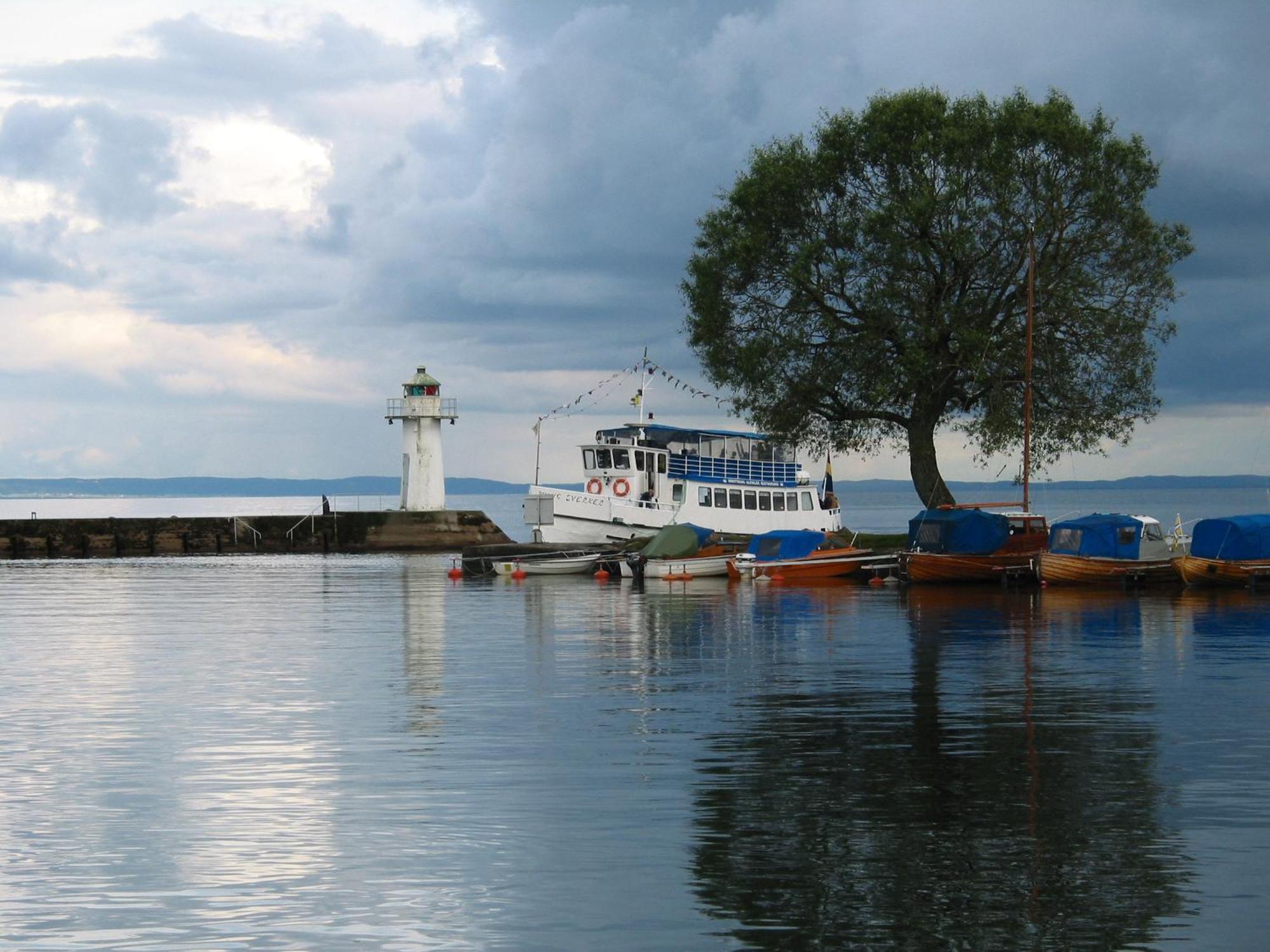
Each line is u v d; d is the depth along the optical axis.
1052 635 43.41
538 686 32.62
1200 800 20.77
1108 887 16.77
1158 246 71.00
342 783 22.20
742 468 80.44
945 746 24.88
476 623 48.81
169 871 17.70
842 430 74.62
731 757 24.03
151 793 21.67
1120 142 71.06
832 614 51.19
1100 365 71.44
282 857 18.27
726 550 74.19
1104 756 23.92
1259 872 17.27
